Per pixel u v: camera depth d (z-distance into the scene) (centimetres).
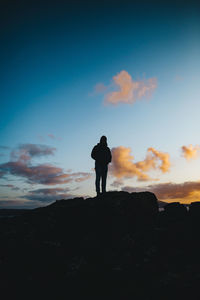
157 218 973
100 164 1073
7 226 875
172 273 627
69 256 749
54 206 1018
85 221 902
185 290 541
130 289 581
